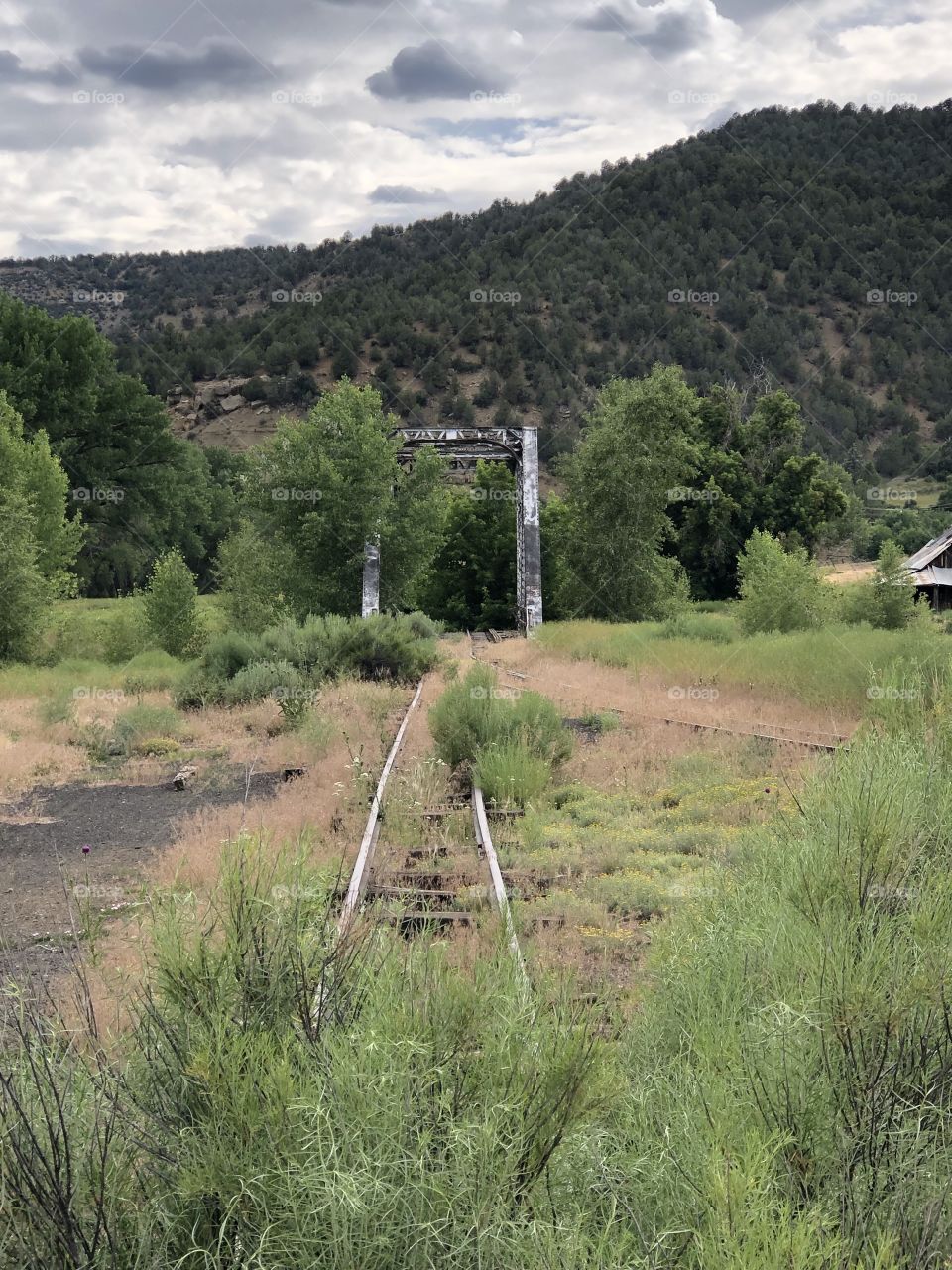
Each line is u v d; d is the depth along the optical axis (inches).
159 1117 125.6
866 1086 128.6
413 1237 105.5
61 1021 155.1
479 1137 111.8
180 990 140.9
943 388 7362.2
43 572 1764.3
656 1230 111.3
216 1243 108.4
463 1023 133.6
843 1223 108.5
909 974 147.8
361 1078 118.2
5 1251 107.4
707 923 203.0
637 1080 143.8
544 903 282.7
